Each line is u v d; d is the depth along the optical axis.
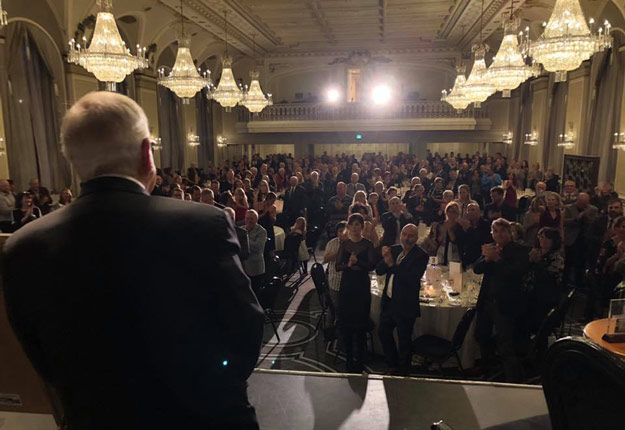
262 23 15.07
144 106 14.07
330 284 5.13
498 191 6.65
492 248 4.25
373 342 5.11
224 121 21.48
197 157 19.12
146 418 1.00
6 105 9.05
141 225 1.00
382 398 2.92
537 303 4.29
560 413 1.62
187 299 1.00
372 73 20.08
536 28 14.30
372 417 2.75
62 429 1.34
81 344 0.98
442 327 4.60
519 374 4.07
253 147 23.59
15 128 9.46
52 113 10.32
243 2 12.73
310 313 6.48
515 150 18.89
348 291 4.39
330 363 5.00
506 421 2.66
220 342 1.07
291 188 9.45
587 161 9.94
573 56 5.73
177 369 1.00
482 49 8.84
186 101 8.70
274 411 2.81
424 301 4.69
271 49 19.42
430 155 18.30
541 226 6.44
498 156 16.22
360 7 13.33
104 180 1.04
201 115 19.20
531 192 12.40
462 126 18.91
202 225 1.03
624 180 10.23
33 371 1.51
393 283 4.36
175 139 16.53
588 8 11.09
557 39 5.63
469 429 2.61
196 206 1.07
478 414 2.74
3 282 1.04
